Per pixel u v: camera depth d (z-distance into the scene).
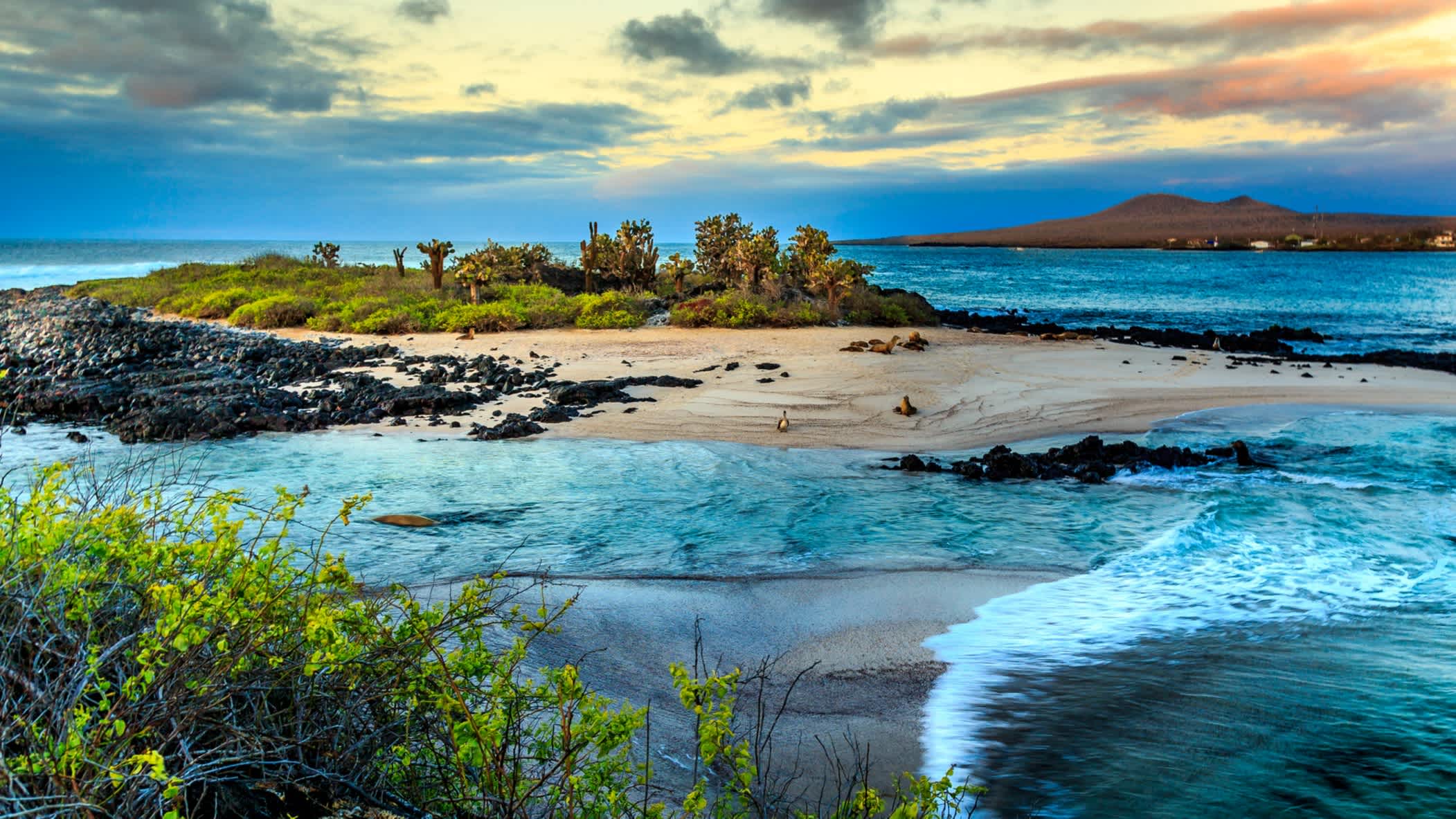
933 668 5.97
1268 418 15.22
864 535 8.95
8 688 2.41
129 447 13.26
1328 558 8.20
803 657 6.16
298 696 2.90
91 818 2.27
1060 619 6.82
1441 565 7.97
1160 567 7.99
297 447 13.16
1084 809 4.27
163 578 3.05
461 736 2.94
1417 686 5.52
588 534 8.91
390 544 8.48
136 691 2.56
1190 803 4.31
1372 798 4.32
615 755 4.40
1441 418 15.12
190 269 52.25
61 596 2.73
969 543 8.72
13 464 11.47
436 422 14.95
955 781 4.53
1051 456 12.28
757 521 9.42
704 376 18.84
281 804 2.87
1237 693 5.50
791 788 4.39
